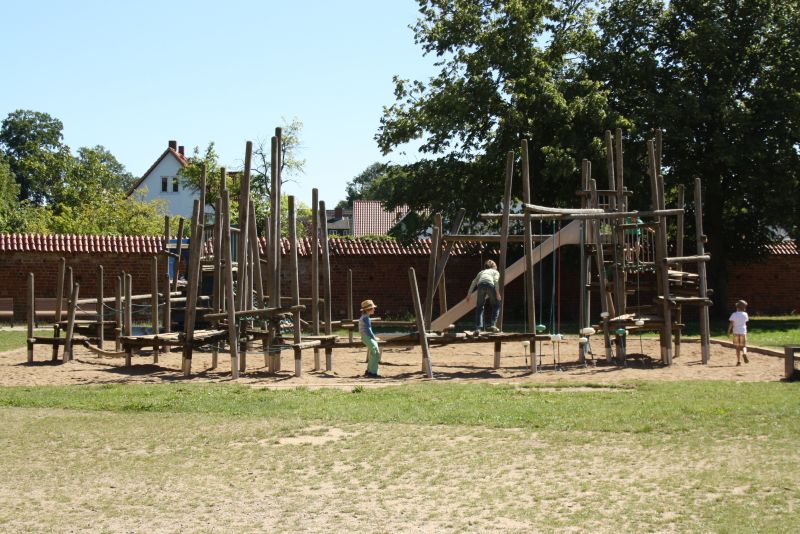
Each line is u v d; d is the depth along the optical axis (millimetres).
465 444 11656
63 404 15117
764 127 37406
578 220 23594
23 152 100500
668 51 40125
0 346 26125
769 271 43156
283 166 58812
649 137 36344
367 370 19156
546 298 40594
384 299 40500
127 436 12547
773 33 38250
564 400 14898
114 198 66875
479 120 39156
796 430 12000
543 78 36844
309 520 8602
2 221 61219
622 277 21469
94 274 37969
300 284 39656
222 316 19141
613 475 9961
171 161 92188
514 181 38594
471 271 41031
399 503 9094
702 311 21062
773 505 8656
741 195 38281
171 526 8492
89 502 9320
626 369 19844
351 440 12031
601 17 40562
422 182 40062
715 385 16422
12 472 10609
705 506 8672
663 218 21000
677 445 11328
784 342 25609
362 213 92312
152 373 19609
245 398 15539
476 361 22375
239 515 8805
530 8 38219
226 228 18641
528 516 8547
